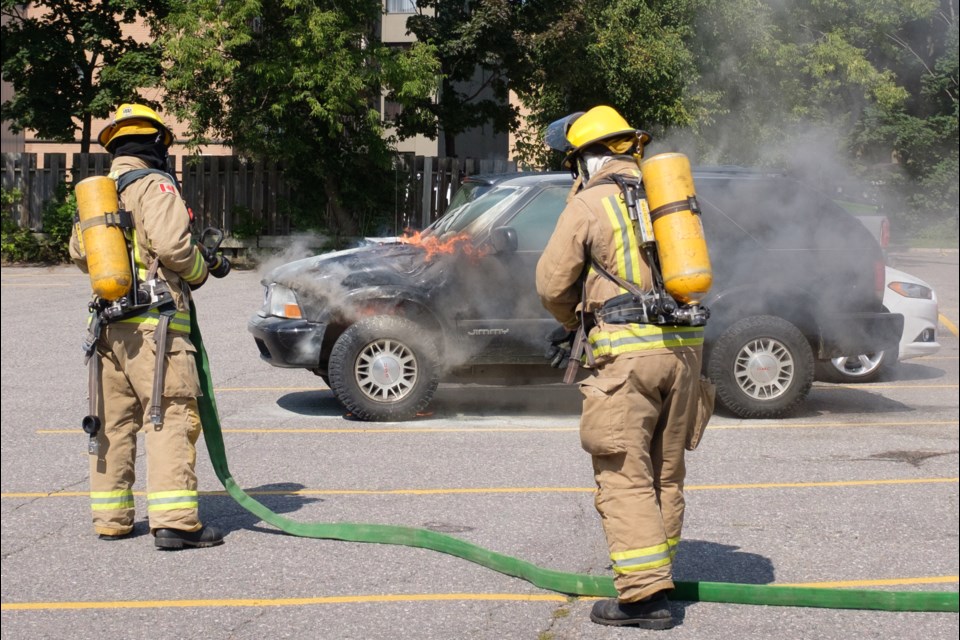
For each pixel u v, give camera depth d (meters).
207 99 20.03
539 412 8.74
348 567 5.06
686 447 4.39
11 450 7.38
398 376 8.13
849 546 5.40
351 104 20.03
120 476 5.46
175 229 5.12
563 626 4.34
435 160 22.17
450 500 6.20
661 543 4.20
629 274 4.22
